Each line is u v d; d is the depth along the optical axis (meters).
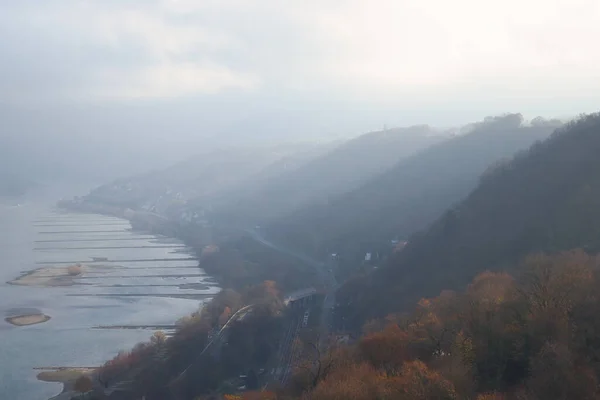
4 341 132.25
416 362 50.06
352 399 47.16
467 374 48.88
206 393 101.12
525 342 51.09
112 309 159.00
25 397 102.19
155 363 108.88
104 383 104.81
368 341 61.19
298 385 63.56
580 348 48.88
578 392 44.12
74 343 130.50
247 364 111.56
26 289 183.75
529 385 46.41
